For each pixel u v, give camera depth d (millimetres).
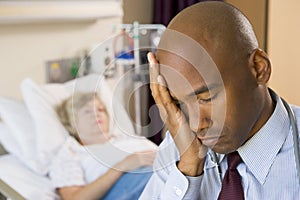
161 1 2752
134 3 2779
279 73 2480
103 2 2348
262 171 856
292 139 864
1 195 1455
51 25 2297
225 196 869
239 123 776
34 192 1764
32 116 2061
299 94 2443
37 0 2068
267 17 2504
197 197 877
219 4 782
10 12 1998
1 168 1881
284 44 2490
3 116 2086
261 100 814
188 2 2627
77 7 2229
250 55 766
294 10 2463
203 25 737
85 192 1635
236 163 874
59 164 1823
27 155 1938
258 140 855
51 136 1942
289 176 841
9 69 2215
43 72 2318
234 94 747
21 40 2229
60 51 2354
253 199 855
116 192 1557
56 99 2096
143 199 917
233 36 745
